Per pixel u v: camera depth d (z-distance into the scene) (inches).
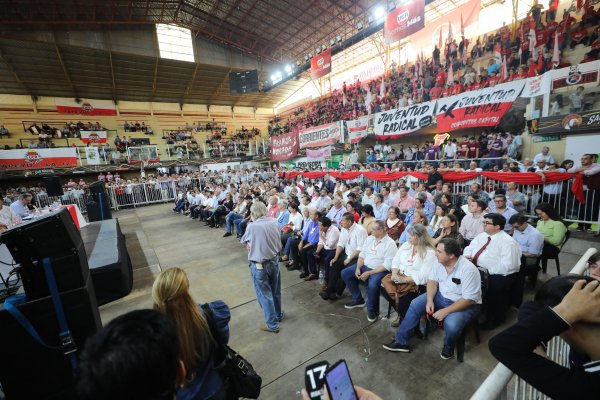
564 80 274.8
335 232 164.9
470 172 257.0
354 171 378.9
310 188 378.3
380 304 149.1
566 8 440.1
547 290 37.4
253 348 118.9
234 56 879.7
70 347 71.1
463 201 256.4
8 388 68.3
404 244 130.1
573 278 36.7
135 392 26.7
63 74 717.9
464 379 94.5
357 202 253.1
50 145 722.2
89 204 307.7
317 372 36.2
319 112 855.7
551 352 55.4
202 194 420.2
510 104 298.5
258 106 1210.6
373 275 133.3
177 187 639.8
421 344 113.6
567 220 206.1
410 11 365.4
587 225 201.8
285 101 1212.5
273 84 901.8
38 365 69.5
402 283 124.3
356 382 96.7
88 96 837.2
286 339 123.5
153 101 957.2
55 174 676.1
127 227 390.9
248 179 671.8
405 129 397.4
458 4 579.5
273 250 128.1
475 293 100.7
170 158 893.2
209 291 176.1
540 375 30.2
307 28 759.1
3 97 730.2
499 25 551.2
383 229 135.6
